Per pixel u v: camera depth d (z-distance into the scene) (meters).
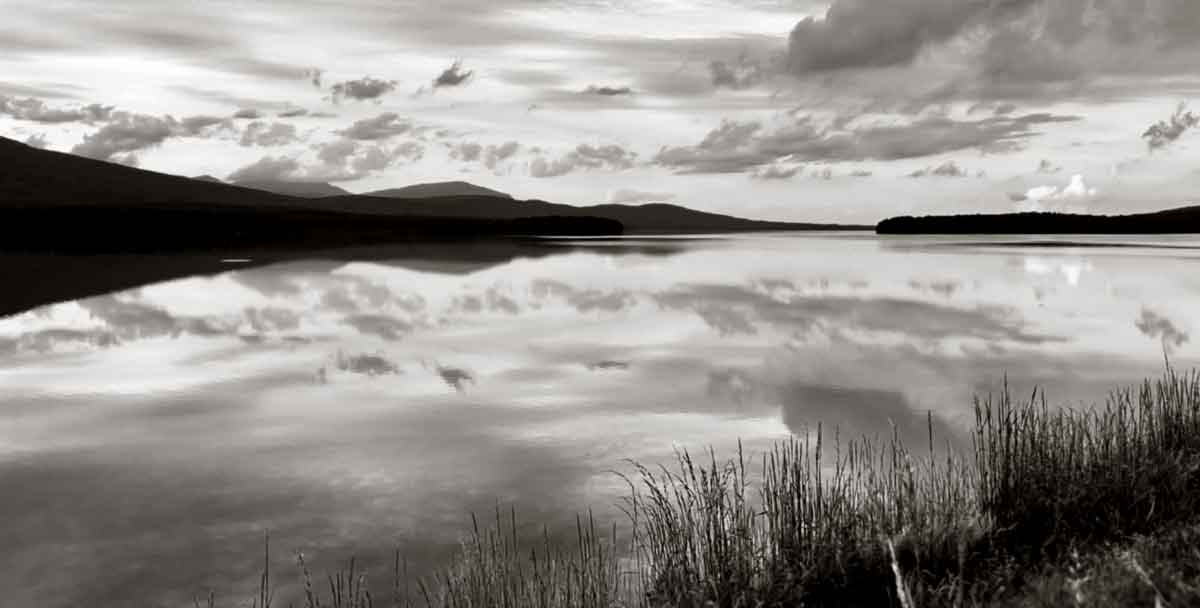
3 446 13.73
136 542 9.52
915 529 7.41
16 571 8.77
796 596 6.80
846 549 7.22
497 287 44.75
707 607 6.46
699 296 39.28
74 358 22.27
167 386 18.56
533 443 13.62
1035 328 26.66
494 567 7.10
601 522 9.78
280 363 21.52
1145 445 9.02
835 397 16.88
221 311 33.00
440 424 14.98
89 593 8.25
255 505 10.74
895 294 39.06
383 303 36.38
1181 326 26.53
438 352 23.27
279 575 8.53
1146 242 106.75
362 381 19.06
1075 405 15.27
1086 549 6.90
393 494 11.09
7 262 62.47
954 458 11.62
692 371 20.08
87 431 14.68
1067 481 8.17
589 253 87.62
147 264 61.84
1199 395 10.26
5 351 23.31
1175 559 5.94
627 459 12.56
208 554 9.14
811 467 11.37
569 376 19.56
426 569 8.53
